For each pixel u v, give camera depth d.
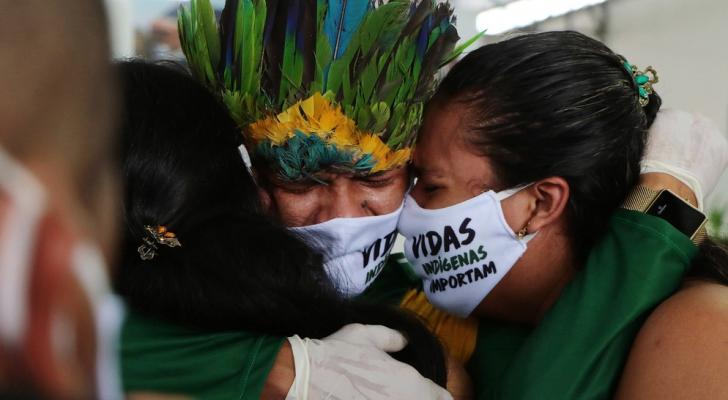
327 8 0.99
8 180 0.18
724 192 6.23
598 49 1.06
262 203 0.99
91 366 0.20
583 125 1.00
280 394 0.80
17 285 0.18
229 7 1.04
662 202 1.02
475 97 1.03
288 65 1.00
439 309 1.21
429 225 1.11
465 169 1.06
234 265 0.86
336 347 0.84
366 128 1.02
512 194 1.05
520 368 0.97
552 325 0.98
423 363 0.96
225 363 0.81
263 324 0.87
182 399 0.68
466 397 1.13
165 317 0.85
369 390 0.82
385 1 1.01
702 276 1.01
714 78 7.21
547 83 1.00
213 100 0.97
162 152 0.88
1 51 0.19
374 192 1.11
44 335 0.19
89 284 0.20
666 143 1.10
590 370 0.93
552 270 1.10
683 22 7.42
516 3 8.19
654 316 0.93
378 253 1.16
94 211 0.20
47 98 0.19
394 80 1.01
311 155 1.02
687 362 0.86
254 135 1.03
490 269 1.10
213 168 0.91
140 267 0.87
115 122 0.21
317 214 1.10
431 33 1.06
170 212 0.87
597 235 1.06
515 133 1.00
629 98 1.04
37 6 0.19
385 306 1.01
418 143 1.10
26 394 0.19
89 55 0.20
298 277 0.89
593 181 1.03
